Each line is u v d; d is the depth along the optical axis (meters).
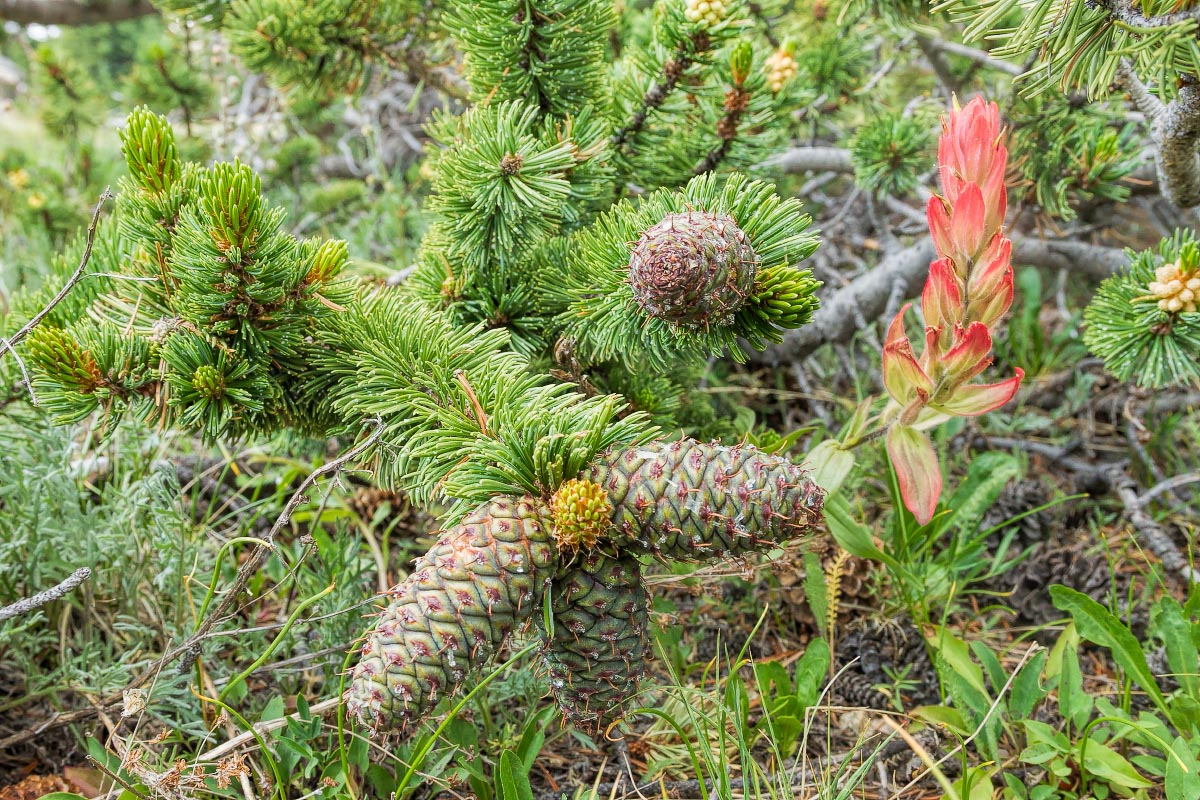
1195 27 0.58
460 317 0.73
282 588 0.75
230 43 0.95
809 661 0.72
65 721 0.69
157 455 0.83
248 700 0.72
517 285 0.73
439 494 0.65
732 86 0.76
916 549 0.81
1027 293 1.18
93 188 1.53
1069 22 0.60
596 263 0.67
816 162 1.13
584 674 0.61
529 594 0.58
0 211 1.54
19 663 0.73
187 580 0.70
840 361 1.15
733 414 1.04
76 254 0.73
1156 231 1.27
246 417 0.68
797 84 0.88
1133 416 1.02
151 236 0.66
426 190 1.38
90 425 0.83
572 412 0.61
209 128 1.54
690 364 0.78
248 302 0.65
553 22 0.71
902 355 0.66
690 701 0.72
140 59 1.47
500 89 0.74
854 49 1.13
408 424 0.66
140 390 0.66
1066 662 0.70
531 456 0.60
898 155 0.96
